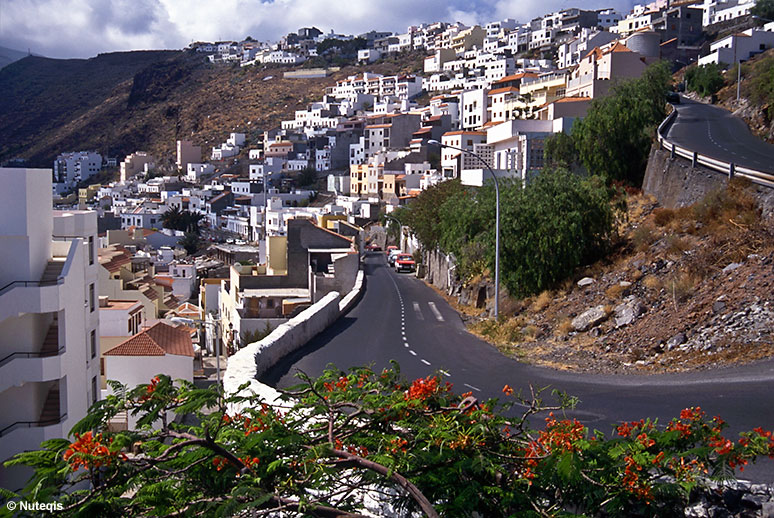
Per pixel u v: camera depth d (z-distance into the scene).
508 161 55.50
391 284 49.75
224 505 6.31
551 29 187.12
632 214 33.62
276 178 157.00
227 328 50.56
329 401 8.65
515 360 21.34
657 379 16.66
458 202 41.78
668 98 69.88
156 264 86.12
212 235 129.88
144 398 7.93
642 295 23.88
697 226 26.94
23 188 21.22
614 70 70.81
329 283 45.50
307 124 194.38
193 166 181.25
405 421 8.04
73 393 22.62
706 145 39.91
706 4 153.12
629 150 39.78
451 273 42.62
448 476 7.32
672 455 7.59
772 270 20.66
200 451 7.19
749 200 25.97
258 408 10.55
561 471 7.03
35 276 21.86
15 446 20.69
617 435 11.96
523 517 6.90
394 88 187.12
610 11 198.88
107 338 36.34
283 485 6.96
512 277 30.41
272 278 48.19
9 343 21.42
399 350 23.45
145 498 6.82
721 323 19.27
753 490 8.23
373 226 95.94
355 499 8.55
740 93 65.44
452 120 126.25
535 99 92.25
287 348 22.34
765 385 14.77
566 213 29.62
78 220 25.72
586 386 16.59
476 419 7.94
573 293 27.50
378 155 124.25
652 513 7.33
